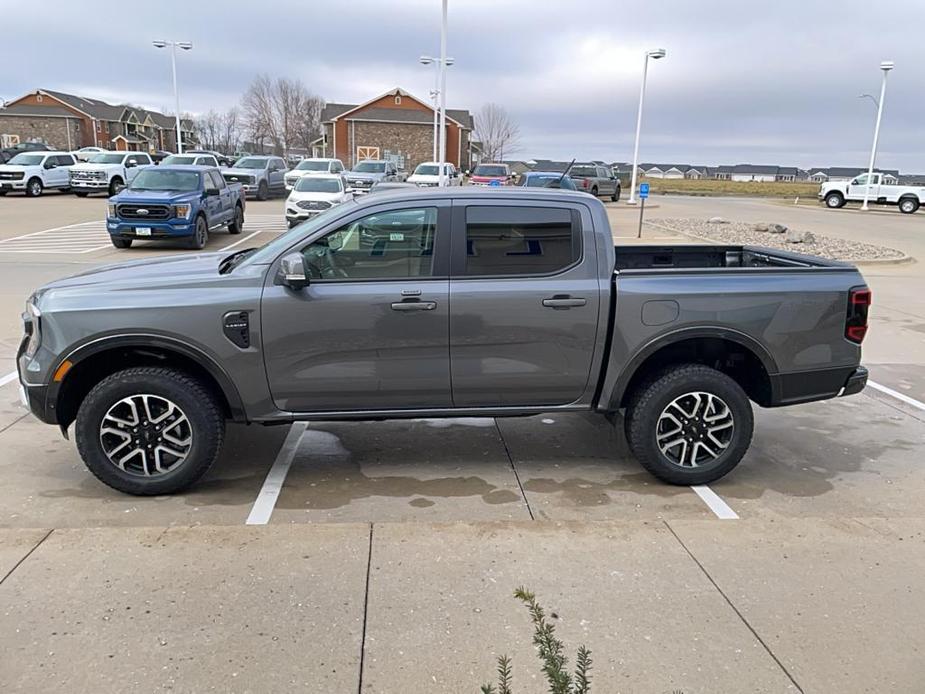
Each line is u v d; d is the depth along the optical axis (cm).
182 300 403
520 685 266
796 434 555
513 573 340
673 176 11756
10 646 281
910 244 2056
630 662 279
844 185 3891
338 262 418
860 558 360
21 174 3034
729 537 379
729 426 443
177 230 1564
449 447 514
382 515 409
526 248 424
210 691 260
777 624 305
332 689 262
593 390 440
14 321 865
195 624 297
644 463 446
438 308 414
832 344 448
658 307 427
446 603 315
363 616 305
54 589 319
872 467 491
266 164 3356
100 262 1396
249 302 405
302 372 416
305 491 439
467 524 386
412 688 264
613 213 3022
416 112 6344
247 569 338
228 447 509
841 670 277
